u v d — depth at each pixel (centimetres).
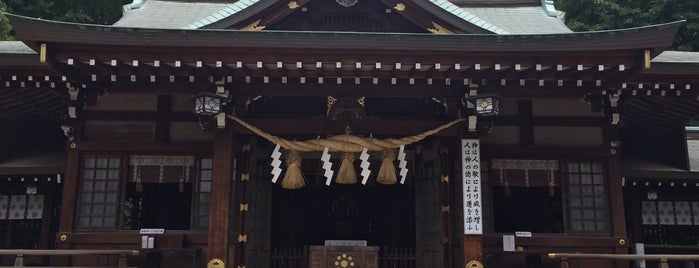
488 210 1048
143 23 1260
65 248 1008
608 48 860
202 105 941
